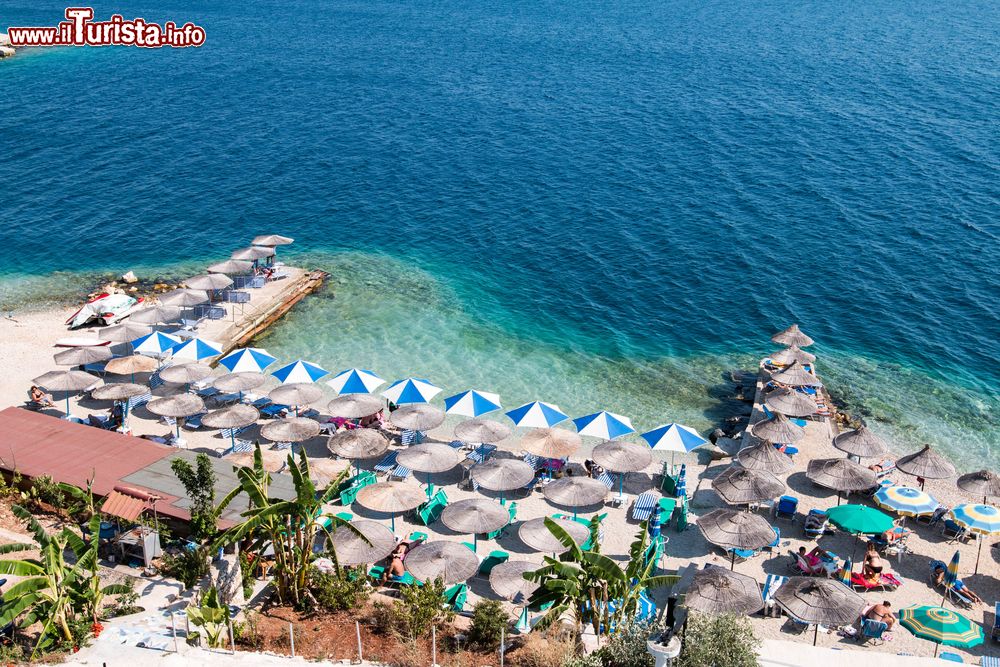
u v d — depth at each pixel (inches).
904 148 3622.0
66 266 2411.4
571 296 2336.4
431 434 1628.9
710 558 1229.1
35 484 1190.9
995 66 5344.5
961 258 2534.5
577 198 3112.7
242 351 1654.8
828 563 1162.0
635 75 5324.8
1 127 3868.1
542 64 5733.3
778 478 1449.3
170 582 1044.5
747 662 756.6
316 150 3705.7
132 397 1552.7
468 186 3257.9
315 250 2620.6
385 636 962.1
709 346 2078.0
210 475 1088.2
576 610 959.6
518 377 1897.1
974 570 1205.1
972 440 1683.1
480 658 920.9
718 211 2950.3
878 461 1547.7
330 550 995.3
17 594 837.8
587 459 1491.1
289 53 6107.3
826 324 2175.2
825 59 5723.4
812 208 2960.1
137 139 3777.1
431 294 2327.8
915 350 2048.5
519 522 1302.9
